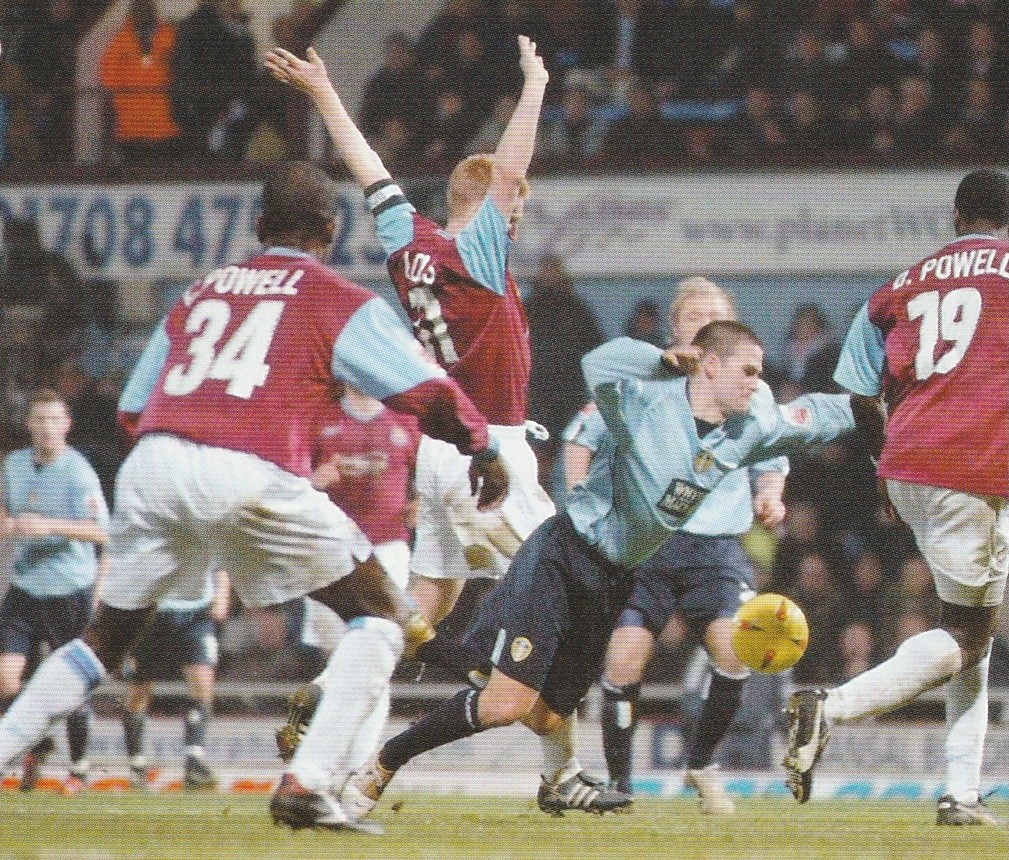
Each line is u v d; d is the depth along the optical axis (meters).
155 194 43.34
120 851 12.98
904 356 17.88
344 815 14.35
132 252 43.38
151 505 14.23
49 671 14.78
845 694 17.19
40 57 45.75
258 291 14.58
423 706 36.94
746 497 24.00
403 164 43.16
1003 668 36.69
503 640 17.42
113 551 14.59
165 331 14.92
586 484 17.67
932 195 41.09
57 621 31.58
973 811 18.25
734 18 44.53
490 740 34.53
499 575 20.42
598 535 17.48
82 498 31.30
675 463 17.14
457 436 14.50
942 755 34.53
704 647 23.42
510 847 14.07
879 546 39.81
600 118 44.31
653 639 23.59
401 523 24.80
